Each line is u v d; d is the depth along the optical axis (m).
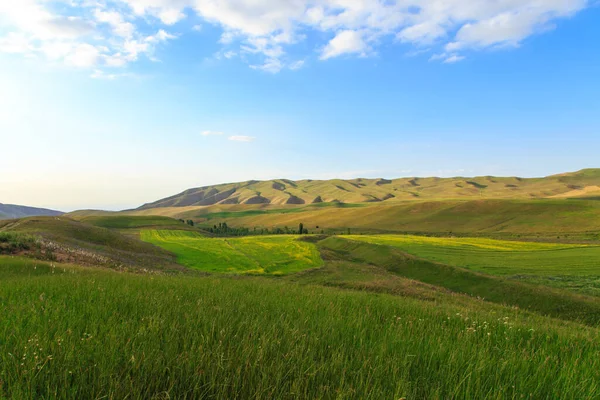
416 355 5.12
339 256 64.75
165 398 3.39
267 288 14.96
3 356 3.94
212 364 4.09
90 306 7.13
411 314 10.09
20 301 7.51
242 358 4.31
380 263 52.09
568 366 5.37
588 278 38.69
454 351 5.34
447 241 87.06
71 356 4.03
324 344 5.48
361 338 5.71
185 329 5.57
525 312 22.02
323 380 3.99
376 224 162.88
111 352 4.21
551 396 4.23
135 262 42.12
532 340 7.68
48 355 3.93
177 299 8.61
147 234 106.75
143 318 6.07
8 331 5.01
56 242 41.12
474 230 133.12
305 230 137.75
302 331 6.02
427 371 4.61
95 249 44.97
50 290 9.41
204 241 86.12
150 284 12.53
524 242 84.62
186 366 3.94
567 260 51.47
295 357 4.51
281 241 87.44
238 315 7.01
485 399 3.80
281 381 3.89
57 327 5.31
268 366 4.19
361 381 3.86
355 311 9.43
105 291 9.58
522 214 143.38
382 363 4.68
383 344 5.43
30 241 31.95
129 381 3.61
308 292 14.87
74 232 53.69
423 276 41.44
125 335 4.99
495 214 149.75
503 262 51.81
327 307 9.47
